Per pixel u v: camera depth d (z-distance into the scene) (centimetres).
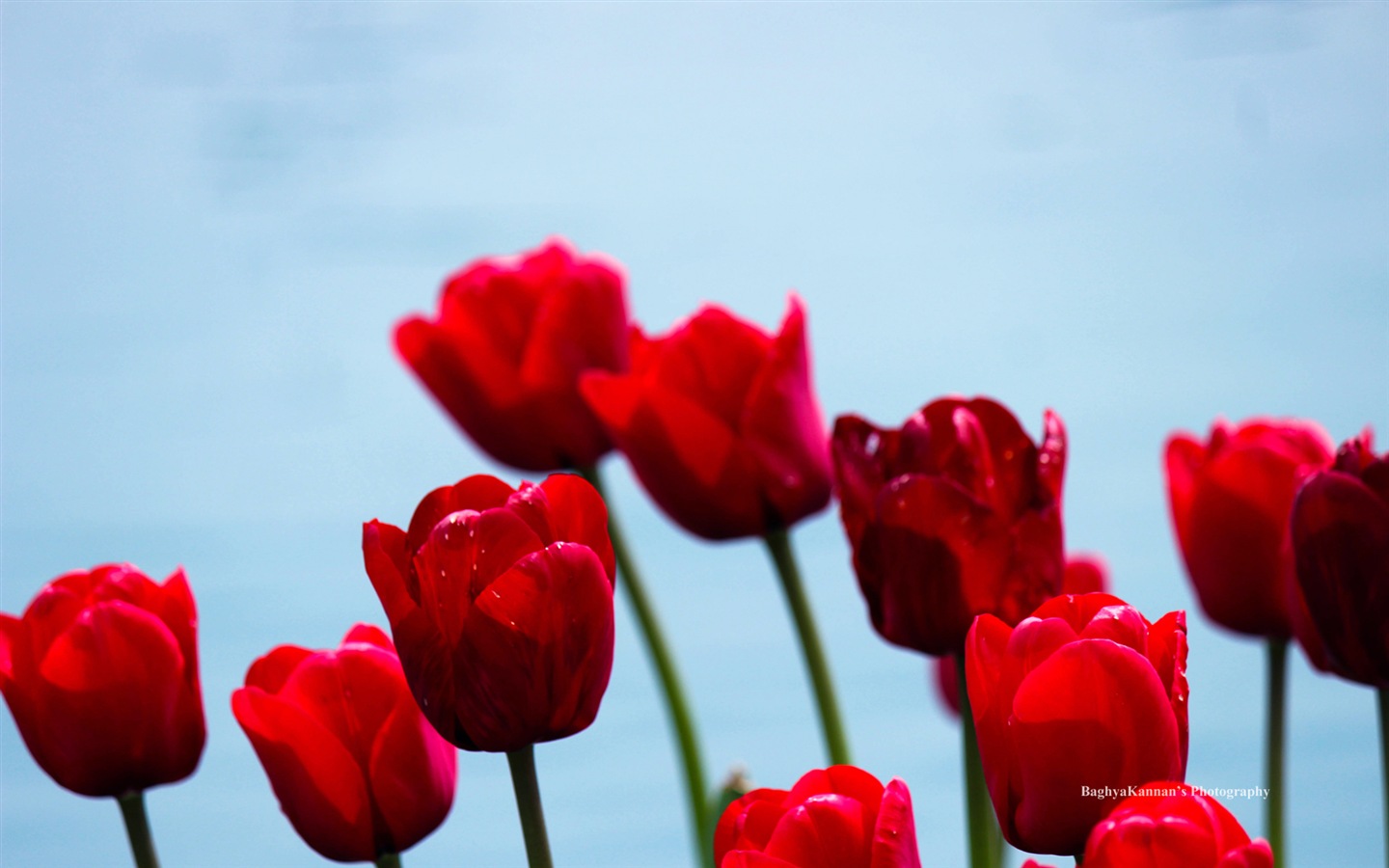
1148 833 106
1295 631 120
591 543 114
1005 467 120
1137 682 110
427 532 114
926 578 118
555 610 112
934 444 120
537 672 112
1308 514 115
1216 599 126
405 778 117
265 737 116
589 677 113
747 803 113
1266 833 126
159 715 118
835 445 121
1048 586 119
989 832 119
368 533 112
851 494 120
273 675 119
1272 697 126
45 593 119
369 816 117
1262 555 125
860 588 121
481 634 112
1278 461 124
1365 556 115
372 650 117
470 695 112
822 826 110
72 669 117
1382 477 116
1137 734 110
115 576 120
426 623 112
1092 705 110
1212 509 125
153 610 120
